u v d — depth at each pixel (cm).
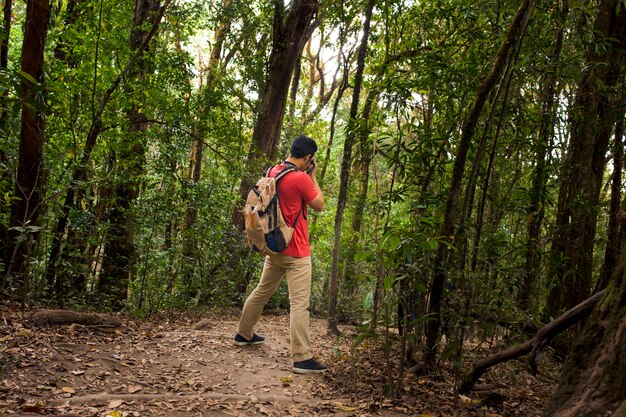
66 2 951
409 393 401
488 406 411
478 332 431
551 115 537
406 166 533
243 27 1391
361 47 668
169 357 452
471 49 515
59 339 446
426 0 620
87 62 799
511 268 433
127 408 328
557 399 249
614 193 643
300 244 461
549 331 328
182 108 998
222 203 919
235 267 972
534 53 482
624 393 223
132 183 812
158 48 1079
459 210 518
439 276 434
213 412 342
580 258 651
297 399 383
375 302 392
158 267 791
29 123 549
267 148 1313
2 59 633
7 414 291
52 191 650
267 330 714
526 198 577
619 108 570
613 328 238
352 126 554
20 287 571
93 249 775
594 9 609
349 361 479
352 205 1157
